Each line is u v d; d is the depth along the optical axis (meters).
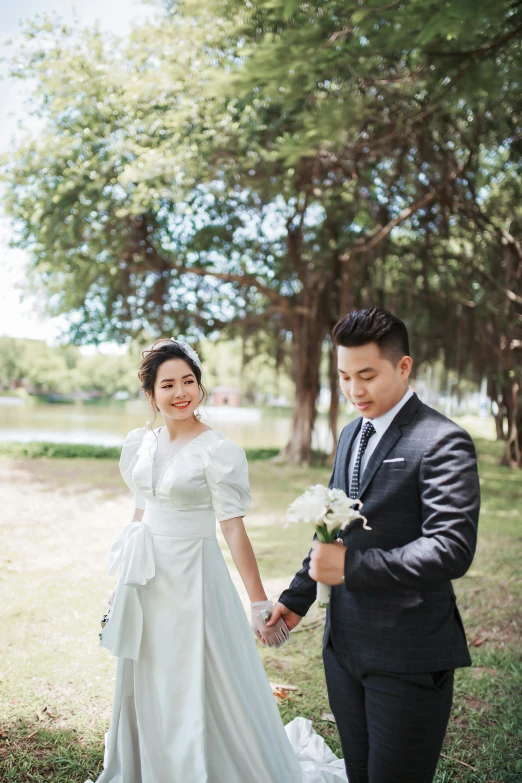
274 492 10.71
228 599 2.50
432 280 14.95
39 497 9.30
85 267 13.32
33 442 15.52
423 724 1.79
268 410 50.59
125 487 10.50
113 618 2.40
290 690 3.49
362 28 4.93
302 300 14.88
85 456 14.70
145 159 10.43
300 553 6.48
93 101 10.75
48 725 3.03
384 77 7.17
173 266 14.23
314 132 6.61
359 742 1.97
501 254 13.43
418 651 1.79
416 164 10.89
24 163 11.41
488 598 5.18
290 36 5.06
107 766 2.46
